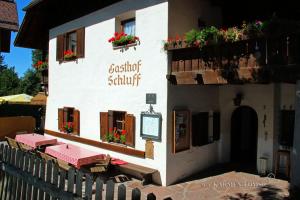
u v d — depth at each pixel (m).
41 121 20.73
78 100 12.23
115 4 10.38
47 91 14.77
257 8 10.16
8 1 12.07
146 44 9.22
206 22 10.26
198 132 9.53
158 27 8.84
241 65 6.93
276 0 9.74
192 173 9.46
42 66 15.23
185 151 9.18
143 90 9.28
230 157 11.06
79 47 12.10
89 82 11.61
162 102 8.66
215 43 7.25
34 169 4.57
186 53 8.23
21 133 14.79
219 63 7.39
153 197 2.88
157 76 8.84
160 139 8.63
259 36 6.38
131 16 10.27
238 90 10.25
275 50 6.26
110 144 10.46
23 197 4.82
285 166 9.23
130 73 9.75
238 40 6.78
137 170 8.66
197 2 9.83
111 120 10.46
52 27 14.27
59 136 13.38
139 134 9.38
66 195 3.89
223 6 10.94
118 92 10.23
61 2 13.20
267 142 9.43
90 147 11.44
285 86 9.20
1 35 12.08
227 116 10.74
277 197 7.36
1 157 5.45
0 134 17.89
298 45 5.88
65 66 13.14
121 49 10.10
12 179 5.17
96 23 11.28
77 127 12.13
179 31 9.02
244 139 11.91
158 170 8.66
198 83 7.84
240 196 7.48
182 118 8.95
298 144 6.97
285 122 9.23
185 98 9.16
